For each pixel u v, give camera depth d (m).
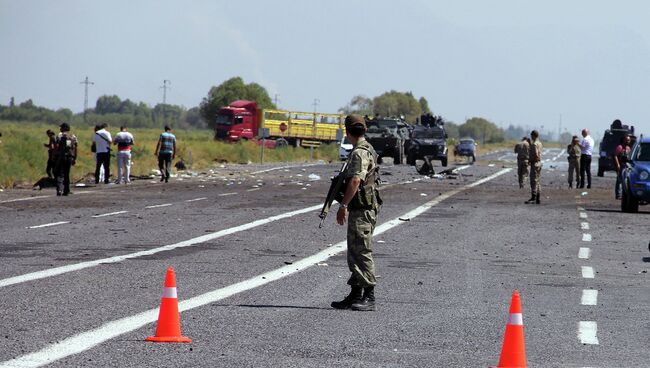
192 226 45.88
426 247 39.09
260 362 17.62
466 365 17.91
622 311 24.86
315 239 40.91
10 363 16.88
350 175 24.19
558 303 25.94
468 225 49.31
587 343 20.47
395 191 77.94
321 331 20.98
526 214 57.09
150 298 24.88
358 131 24.77
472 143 183.88
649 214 60.44
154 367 16.95
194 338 19.73
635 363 18.55
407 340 20.23
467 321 22.81
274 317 22.62
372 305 24.08
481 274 31.47
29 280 27.62
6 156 93.56
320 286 27.91
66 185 68.69
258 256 34.72
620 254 38.31
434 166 146.50
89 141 147.50
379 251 37.34
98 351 18.14
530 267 33.59
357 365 17.62
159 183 85.69
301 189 77.81
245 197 67.25
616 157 74.62
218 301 24.80
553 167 150.25
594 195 79.00
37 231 42.66
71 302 23.94
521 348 16.81
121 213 52.72
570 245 41.25
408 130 152.75
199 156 142.12
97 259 32.91
